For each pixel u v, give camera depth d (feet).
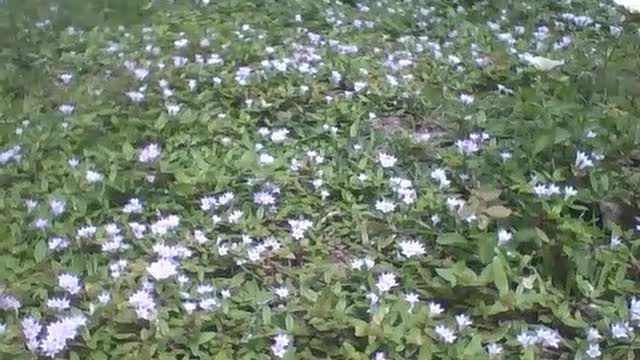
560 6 5.52
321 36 4.83
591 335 2.55
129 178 3.30
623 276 2.79
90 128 3.72
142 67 4.29
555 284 2.82
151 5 5.29
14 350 2.48
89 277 2.80
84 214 3.14
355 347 2.56
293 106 3.99
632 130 3.46
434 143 3.68
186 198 3.25
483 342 2.58
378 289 2.73
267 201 3.18
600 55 4.57
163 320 2.59
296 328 2.59
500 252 2.83
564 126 3.52
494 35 4.95
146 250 2.96
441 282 2.78
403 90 4.09
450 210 3.08
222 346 2.56
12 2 5.16
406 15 5.22
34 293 2.73
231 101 4.04
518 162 3.32
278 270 2.91
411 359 2.51
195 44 4.56
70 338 2.51
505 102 3.91
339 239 3.07
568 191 3.06
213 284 2.80
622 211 3.13
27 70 4.40
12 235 3.02
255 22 5.02
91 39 4.77
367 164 3.46
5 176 3.38
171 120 3.76
